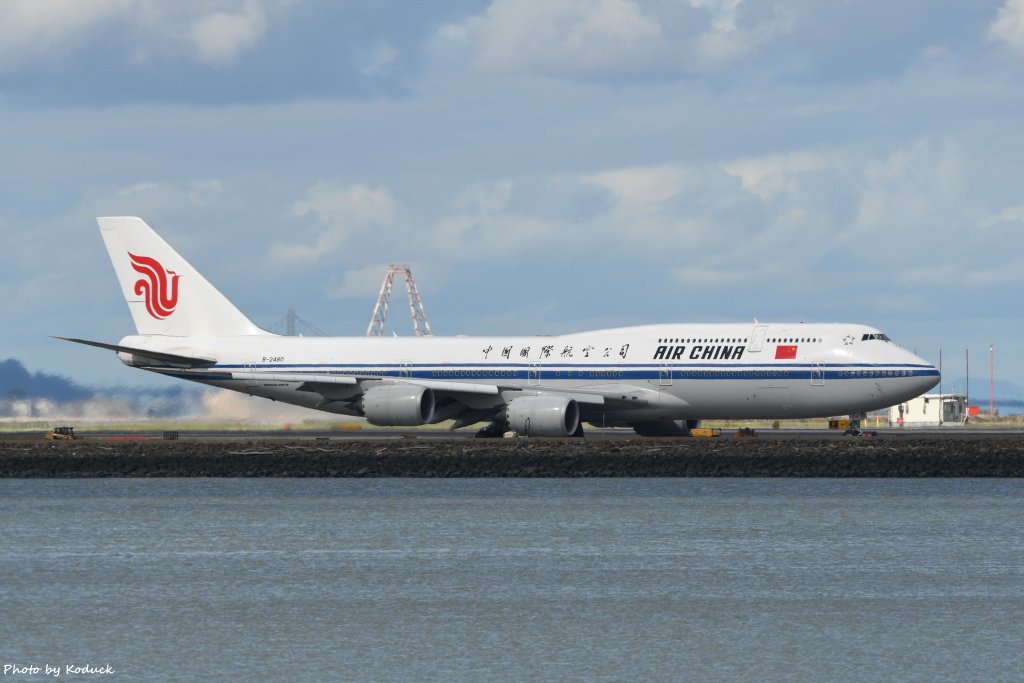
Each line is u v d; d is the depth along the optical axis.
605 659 126.00
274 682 119.06
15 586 161.25
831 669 122.25
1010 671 121.12
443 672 121.75
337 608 147.88
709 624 139.62
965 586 158.00
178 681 119.69
